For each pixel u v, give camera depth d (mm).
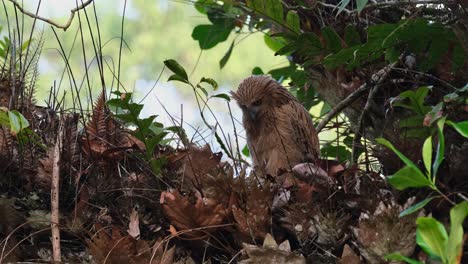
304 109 8266
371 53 6898
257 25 7770
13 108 6949
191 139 6758
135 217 6012
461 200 5984
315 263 5750
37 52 7832
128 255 5699
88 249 5980
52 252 5988
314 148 7953
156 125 6957
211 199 5949
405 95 6223
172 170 6613
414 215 5605
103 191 6402
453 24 6641
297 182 6281
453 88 6840
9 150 6500
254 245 5715
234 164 6484
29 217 6090
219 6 8961
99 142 6641
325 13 7891
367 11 7621
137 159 6625
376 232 5633
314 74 8062
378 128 7434
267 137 8086
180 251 6125
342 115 9164
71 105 7957
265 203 5938
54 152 6141
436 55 6781
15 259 5883
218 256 6098
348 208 6109
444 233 4398
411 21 6602
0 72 7379
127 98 6324
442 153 4613
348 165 6805
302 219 5969
